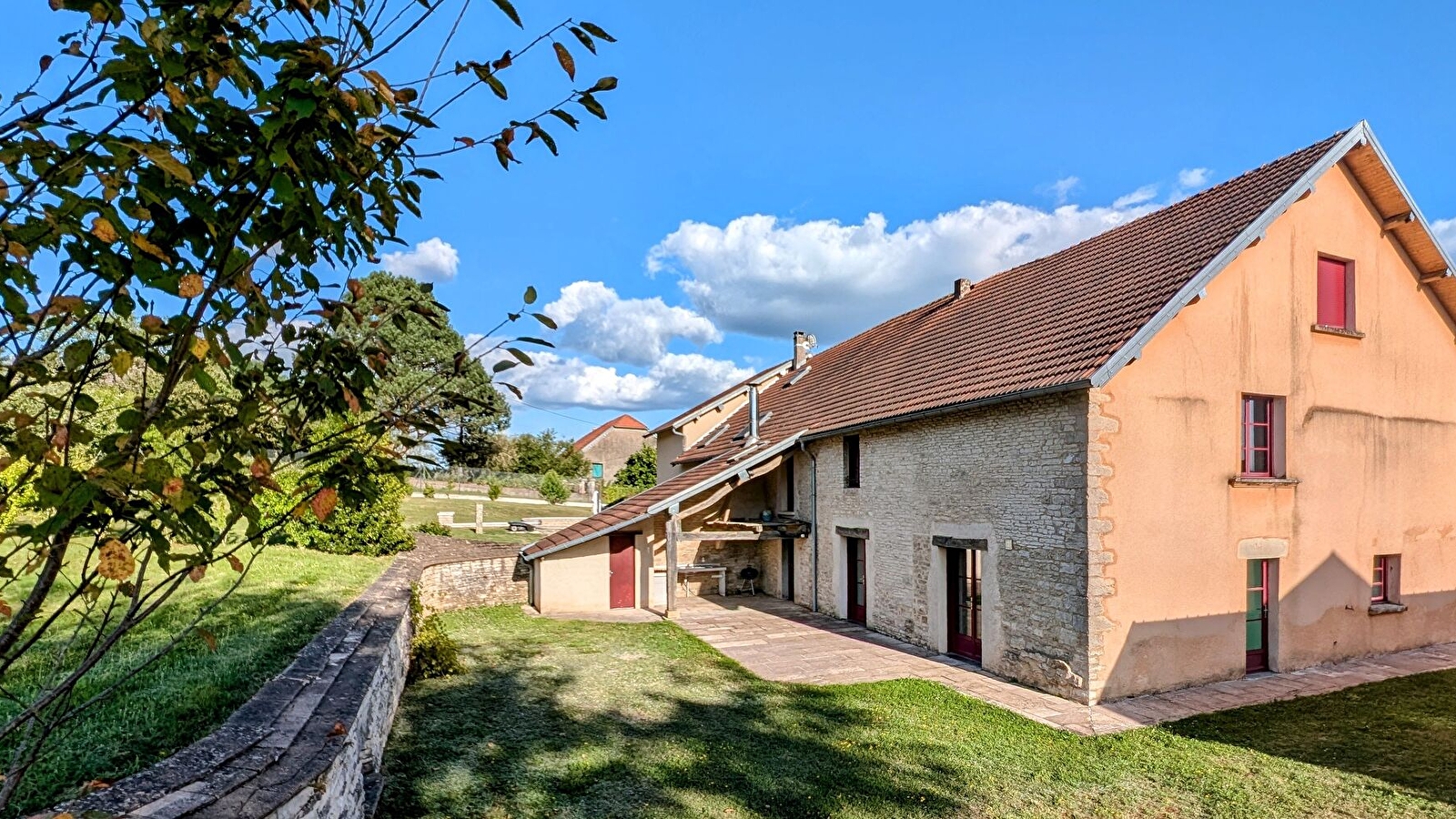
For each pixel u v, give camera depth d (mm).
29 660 5840
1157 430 10062
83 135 1857
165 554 1966
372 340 3307
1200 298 10469
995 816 6535
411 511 32125
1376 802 6766
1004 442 11117
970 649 12125
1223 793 6969
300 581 10805
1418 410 12531
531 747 7949
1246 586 10781
